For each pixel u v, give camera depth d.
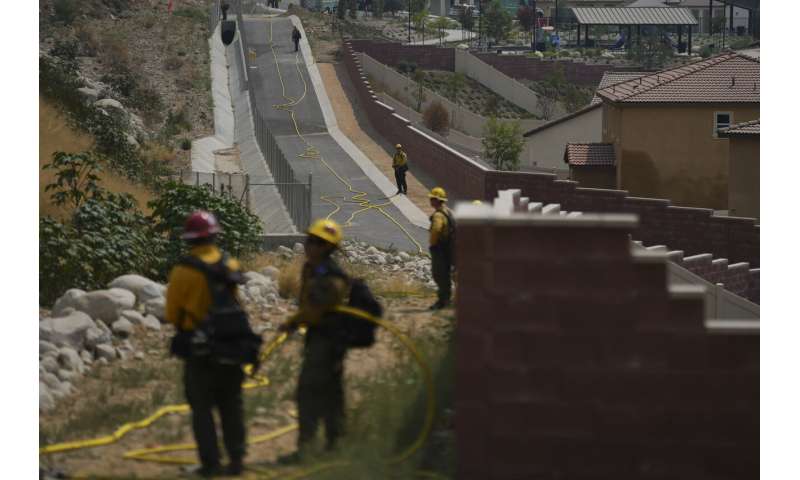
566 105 173.62
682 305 13.62
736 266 44.62
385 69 159.38
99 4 148.50
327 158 91.31
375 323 15.80
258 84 129.62
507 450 13.81
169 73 126.88
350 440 15.85
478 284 13.80
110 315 23.55
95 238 29.03
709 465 13.67
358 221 61.66
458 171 69.75
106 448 16.17
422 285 36.53
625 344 13.68
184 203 36.66
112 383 20.05
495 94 175.25
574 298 13.70
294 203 57.06
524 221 13.67
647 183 79.06
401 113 151.25
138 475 14.75
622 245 13.64
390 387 18.80
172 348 14.52
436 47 178.62
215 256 14.80
